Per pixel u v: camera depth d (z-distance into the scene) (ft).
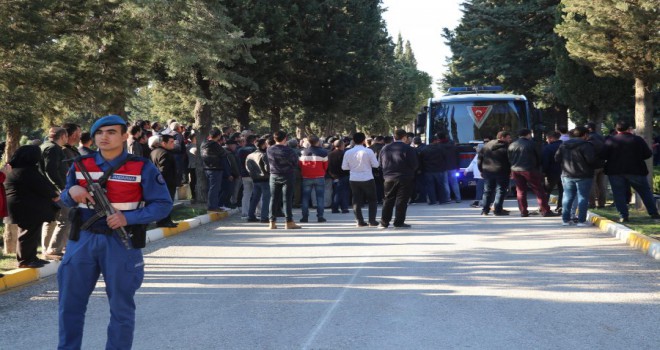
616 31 48.96
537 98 112.68
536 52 105.40
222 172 56.39
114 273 15.94
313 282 28.43
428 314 22.79
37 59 40.32
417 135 69.26
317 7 120.47
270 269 31.60
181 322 22.36
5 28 38.45
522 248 36.29
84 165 16.37
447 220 50.08
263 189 50.90
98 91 47.47
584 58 51.90
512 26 102.32
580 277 28.60
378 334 20.48
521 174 50.80
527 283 27.55
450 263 32.19
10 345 20.36
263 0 108.99
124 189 16.17
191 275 30.45
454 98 71.61
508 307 23.67
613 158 43.45
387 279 28.68
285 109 148.46
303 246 38.55
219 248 38.42
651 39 47.01
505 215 52.65
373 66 143.02
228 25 71.61
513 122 70.64
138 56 52.60
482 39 112.57
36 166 30.22
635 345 19.26
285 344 19.66
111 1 47.44
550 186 52.19
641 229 39.37
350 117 176.14
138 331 21.35
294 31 115.03
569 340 19.75
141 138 46.39
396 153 45.44
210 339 20.33
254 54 108.88
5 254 35.06
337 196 59.00
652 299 24.68
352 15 134.21
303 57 119.65
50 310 24.73
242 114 128.88
